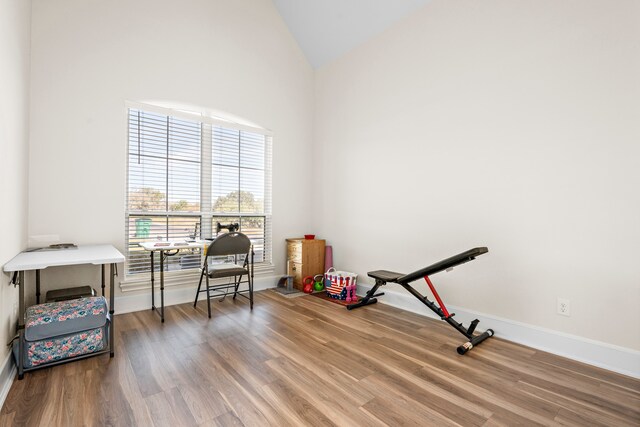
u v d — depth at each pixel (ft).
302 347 7.62
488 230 8.79
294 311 10.40
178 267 11.21
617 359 6.67
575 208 7.29
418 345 7.86
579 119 7.22
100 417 4.95
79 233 9.19
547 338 7.64
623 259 6.66
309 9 12.85
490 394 5.76
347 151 13.16
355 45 12.81
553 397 5.70
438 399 5.58
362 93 12.55
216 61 11.81
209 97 11.64
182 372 6.35
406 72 10.96
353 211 12.88
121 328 8.66
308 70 14.67
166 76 10.68
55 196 8.83
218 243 9.63
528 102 8.03
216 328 8.77
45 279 8.76
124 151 9.89
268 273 13.55
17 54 6.84
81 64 9.20
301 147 14.47
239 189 12.67
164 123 10.78
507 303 8.41
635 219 6.52
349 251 13.04
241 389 5.79
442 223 9.88
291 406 5.31
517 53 8.23
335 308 10.80
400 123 11.15
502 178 8.50
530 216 7.99
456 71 9.54
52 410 5.10
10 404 5.23
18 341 6.28
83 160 9.22
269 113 13.33
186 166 11.28
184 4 11.06
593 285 7.04
